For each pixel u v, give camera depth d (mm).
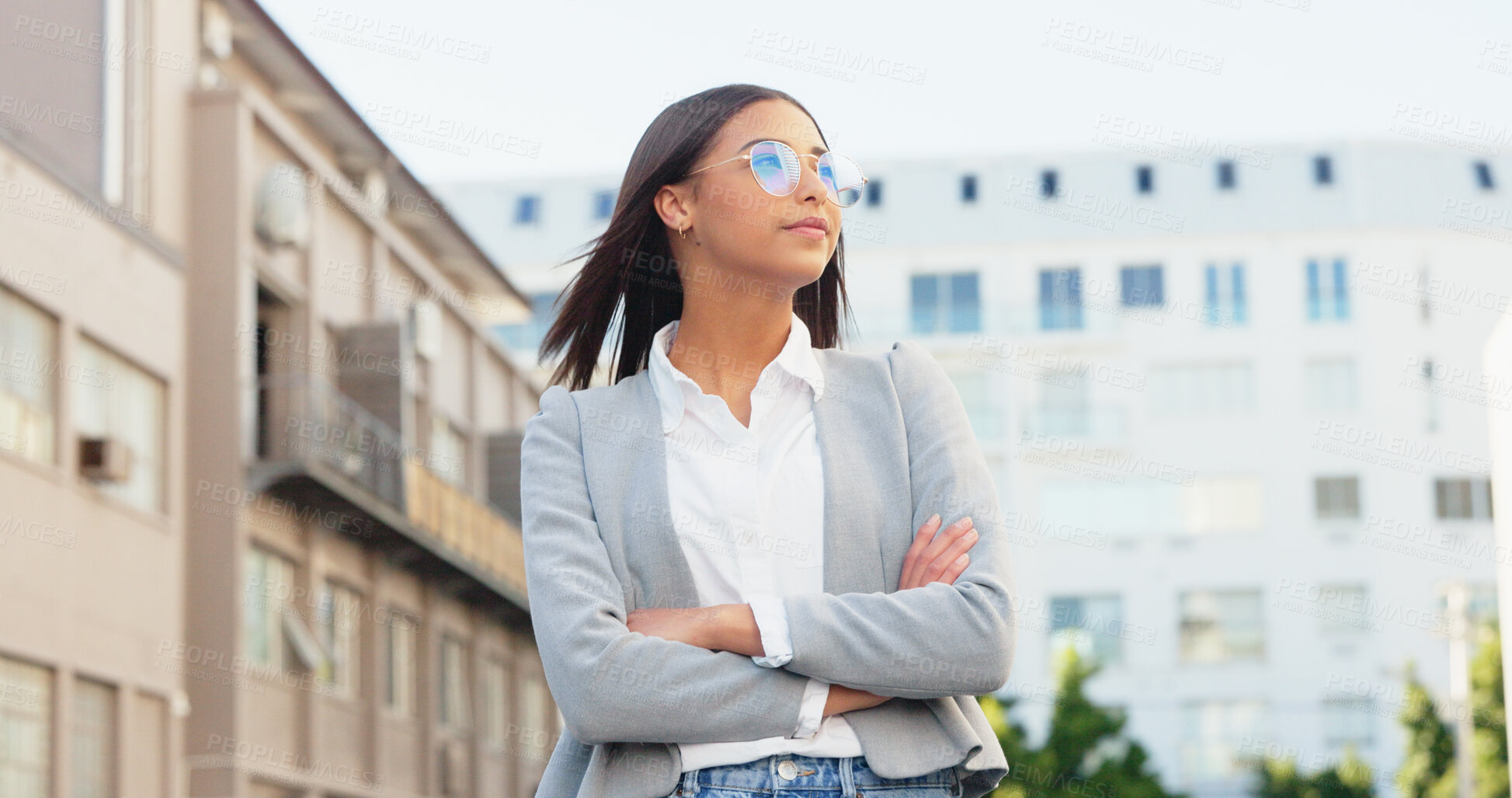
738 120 1973
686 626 1775
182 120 16047
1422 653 33969
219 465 15953
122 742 13766
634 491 1916
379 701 19375
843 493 1889
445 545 20406
